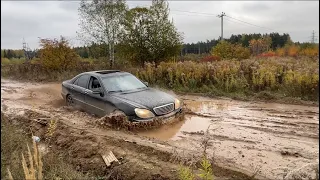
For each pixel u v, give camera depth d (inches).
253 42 1791.3
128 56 819.4
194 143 230.1
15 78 828.6
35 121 299.6
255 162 190.4
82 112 337.4
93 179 179.8
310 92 405.4
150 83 570.6
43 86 641.0
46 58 836.0
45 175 181.2
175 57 839.7
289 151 208.4
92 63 938.1
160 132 262.7
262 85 455.2
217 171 175.8
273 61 662.5
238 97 425.4
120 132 261.3
